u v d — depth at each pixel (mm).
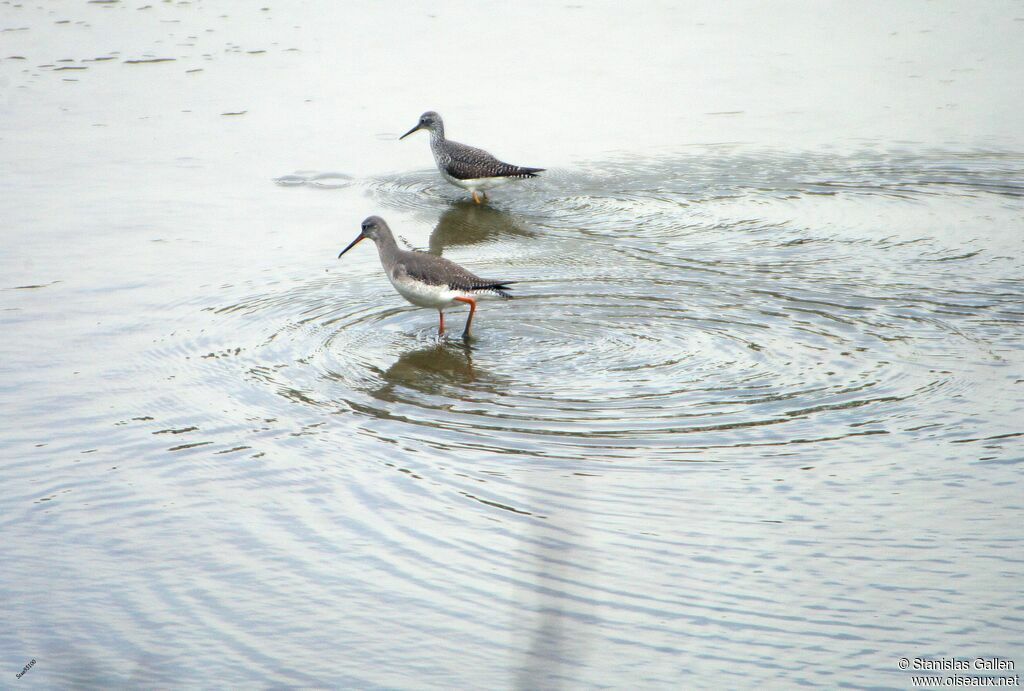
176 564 9836
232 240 18141
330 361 14000
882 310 15289
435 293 14469
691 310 15539
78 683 8359
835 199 19969
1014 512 10336
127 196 19781
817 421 12203
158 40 28109
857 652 8500
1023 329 14516
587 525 10281
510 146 22578
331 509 10672
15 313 15156
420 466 11398
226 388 13219
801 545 9922
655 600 9203
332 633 8922
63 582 9602
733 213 19484
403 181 21188
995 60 26984
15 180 20250
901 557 9711
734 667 8375
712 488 10891
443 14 30625
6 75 25391
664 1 31844
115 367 13695
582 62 27219
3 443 11828
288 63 26859
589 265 17375
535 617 9031
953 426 11977
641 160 22047
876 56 27500
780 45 28375
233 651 8727
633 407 12656
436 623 9016
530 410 12641
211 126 23281
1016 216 18906
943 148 22172
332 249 17984
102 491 10992
